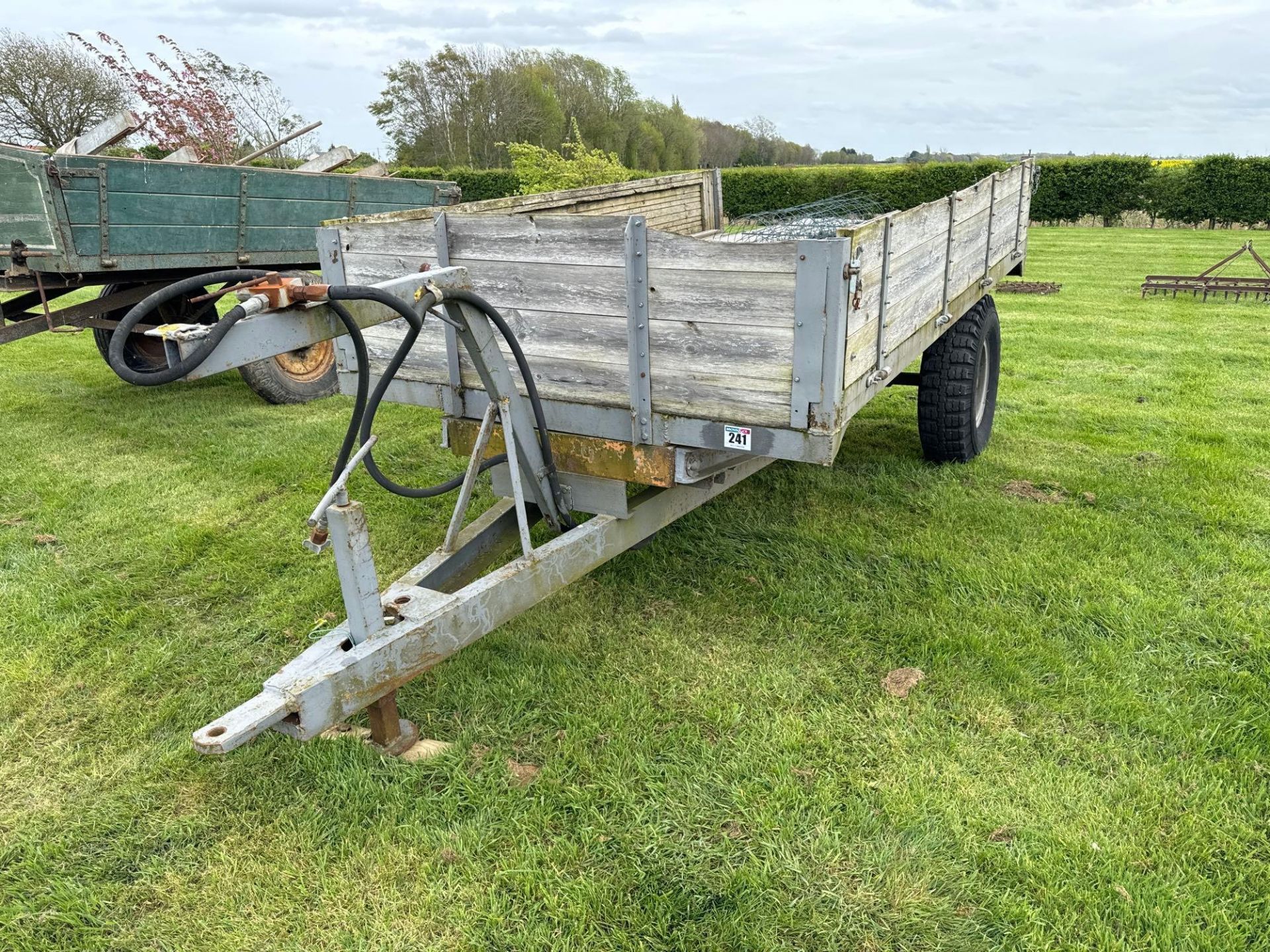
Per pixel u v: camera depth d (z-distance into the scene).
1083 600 3.37
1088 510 4.23
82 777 2.53
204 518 4.27
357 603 2.21
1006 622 3.23
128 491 4.61
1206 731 2.62
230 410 6.17
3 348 8.34
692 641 3.14
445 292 2.28
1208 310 10.17
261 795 2.42
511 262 2.75
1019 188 5.40
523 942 1.96
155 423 5.82
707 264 2.37
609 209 5.08
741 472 3.44
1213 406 6.07
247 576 3.69
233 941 1.99
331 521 2.14
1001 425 5.66
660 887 2.09
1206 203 21.59
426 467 4.95
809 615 3.30
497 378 2.57
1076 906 2.02
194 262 5.46
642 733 2.62
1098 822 2.26
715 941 1.94
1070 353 7.83
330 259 3.13
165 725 2.75
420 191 7.11
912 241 3.04
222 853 2.23
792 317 2.29
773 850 2.18
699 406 2.55
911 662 2.99
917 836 2.21
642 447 2.72
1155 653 3.03
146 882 2.16
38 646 3.17
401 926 2.01
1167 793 2.37
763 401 2.43
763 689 2.84
